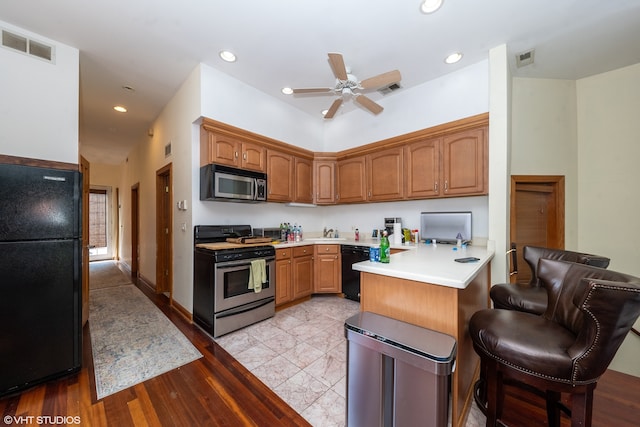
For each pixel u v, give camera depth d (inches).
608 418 61.2
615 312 36.0
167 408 62.0
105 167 286.2
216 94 112.6
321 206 182.9
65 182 72.5
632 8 77.2
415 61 106.9
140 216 195.3
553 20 82.9
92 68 109.3
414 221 139.9
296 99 143.4
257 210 141.8
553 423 54.8
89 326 108.0
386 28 87.1
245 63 108.0
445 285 50.1
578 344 39.8
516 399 66.9
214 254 98.0
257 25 85.5
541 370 41.7
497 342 46.4
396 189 133.5
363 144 153.6
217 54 101.7
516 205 119.0
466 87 111.3
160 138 151.0
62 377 72.6
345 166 158.1
